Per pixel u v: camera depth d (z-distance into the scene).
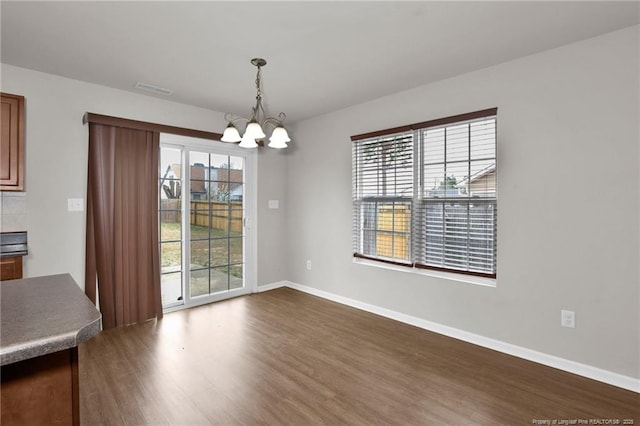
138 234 3.46
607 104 2.30
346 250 4.05
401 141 3.48
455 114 3.04
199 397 2.15
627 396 2.17
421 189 3.33
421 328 3.32
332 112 4.15
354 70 2.90
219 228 4.25
